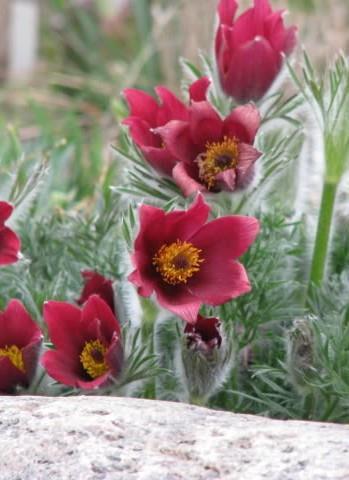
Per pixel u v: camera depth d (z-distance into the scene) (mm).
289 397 1070
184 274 1023
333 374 1034
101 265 1154
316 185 1130
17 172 1140
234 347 1073
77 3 2951
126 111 1555
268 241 1111
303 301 1115
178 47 2418
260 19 1109
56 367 1028
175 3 2547
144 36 2645
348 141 1081
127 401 978
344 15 2260
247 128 1053
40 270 1193
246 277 1022
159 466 922
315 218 1131
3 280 1176
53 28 2949
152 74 2529
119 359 1027
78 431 941
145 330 1048
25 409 962
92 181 1505
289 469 914
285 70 1109
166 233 1027
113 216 1188
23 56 2746
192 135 1060
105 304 1032
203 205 1021
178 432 943
